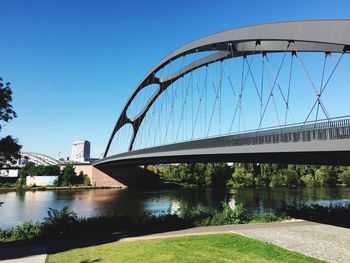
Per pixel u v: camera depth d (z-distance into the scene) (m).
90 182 109.50
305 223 27.59
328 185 109.25
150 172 121.38
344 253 18.42
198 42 42.88
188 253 16.95
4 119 22.88
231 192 87.19
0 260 15.97
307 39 22.47
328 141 19.92
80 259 15.95
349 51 22.52
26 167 117.88
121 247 18.39
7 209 55.03
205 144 34.78
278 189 94.94
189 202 64.94
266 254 17.06
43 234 22.62
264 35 27.66
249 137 27.89
